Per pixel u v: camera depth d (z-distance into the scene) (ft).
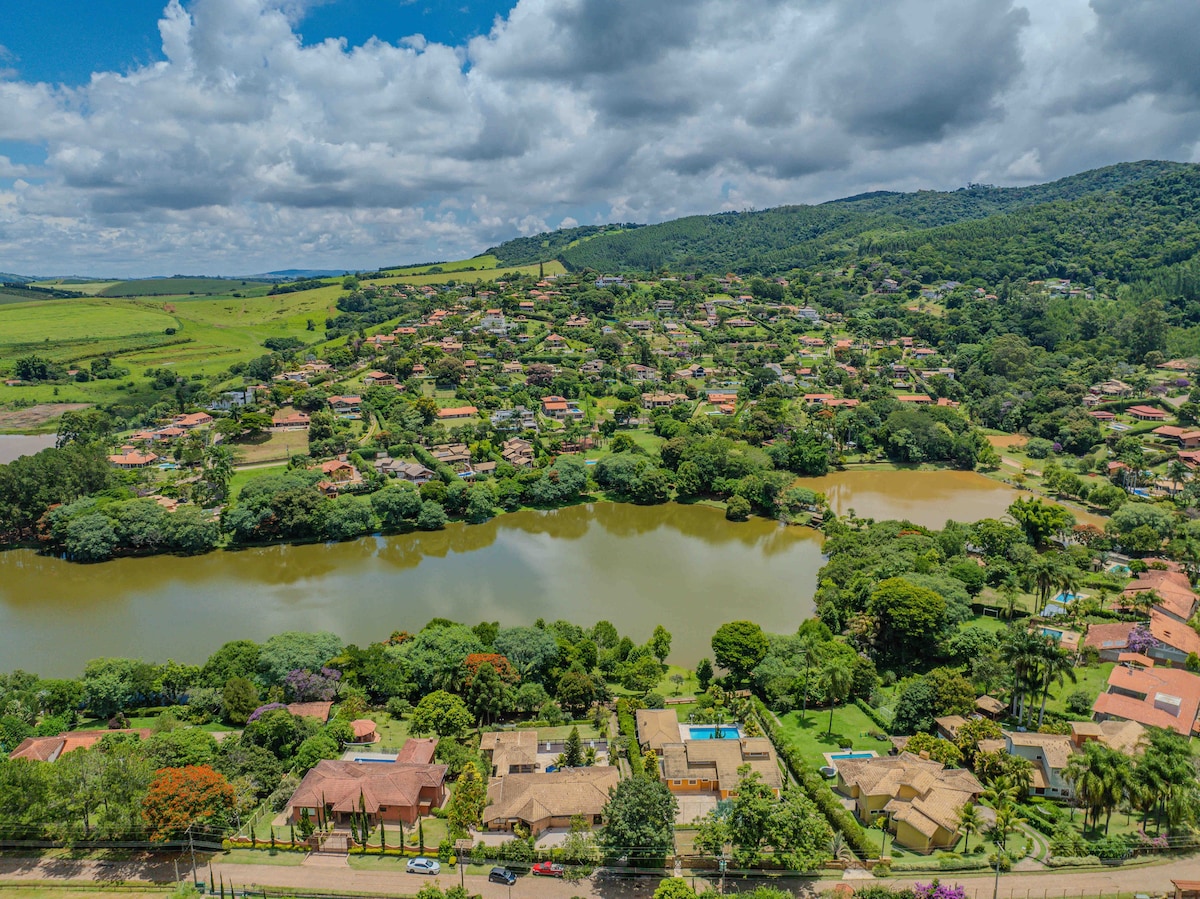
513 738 337.72
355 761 317.01
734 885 258.78
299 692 370.32
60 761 282.56
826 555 613.93
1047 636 363.76
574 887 258.78
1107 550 583.99
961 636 411.95
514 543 655.35
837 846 271.69
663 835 268.00
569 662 402.31
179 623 495.82
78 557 611.47
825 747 341.82
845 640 449.06
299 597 536.83
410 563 605.31
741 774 306.76
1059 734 329.52
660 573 580.30
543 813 285.64
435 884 250.16
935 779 293.02
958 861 265.34
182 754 307.37
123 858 270.46
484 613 505.66
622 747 339.77
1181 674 369.30
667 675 417.08
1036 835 281.95
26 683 376.27
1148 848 270.67
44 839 277.64
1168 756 275.18
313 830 280.72
